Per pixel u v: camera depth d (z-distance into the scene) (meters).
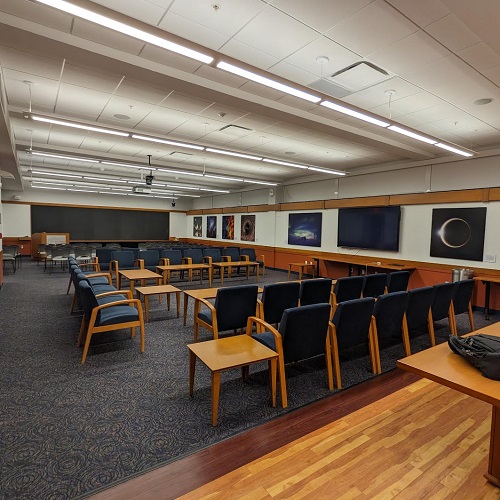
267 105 4.56
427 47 3.25
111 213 15.66
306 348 2.89
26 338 4.22
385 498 1.77
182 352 3.86
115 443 2.23
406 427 2.43
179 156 8.48
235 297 3.66
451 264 7.02
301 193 10.93
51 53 3.22
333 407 2.72
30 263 12.35
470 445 2.22
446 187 7.12
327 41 3.22
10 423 2.43
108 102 5.00
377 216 8.39
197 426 2.43
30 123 5.78
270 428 2.42
